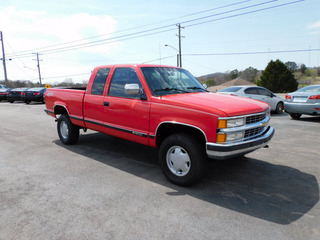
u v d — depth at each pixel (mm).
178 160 3678
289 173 4262
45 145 6156
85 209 3053
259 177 4090
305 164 4703
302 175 4168
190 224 2740
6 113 13141
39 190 3588
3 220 2812
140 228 2662
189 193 3506
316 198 3363
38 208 3078
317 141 6434
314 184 3811
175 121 3586
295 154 5320
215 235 2543
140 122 4109
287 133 7430
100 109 4863
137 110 4125
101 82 4957
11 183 3838
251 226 2705
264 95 12000
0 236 2527
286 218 2871
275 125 8859
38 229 2645
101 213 2961
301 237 2518
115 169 4469
